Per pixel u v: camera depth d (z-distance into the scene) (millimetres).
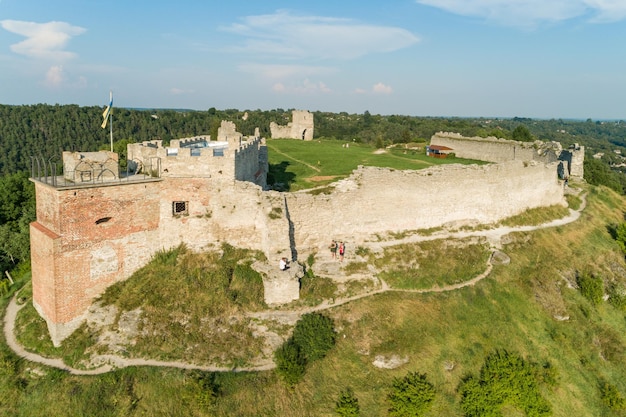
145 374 19297
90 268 21828
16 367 20438
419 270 26688
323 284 24156
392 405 19375
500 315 25281
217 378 19172
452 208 32000
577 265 31562
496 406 20297
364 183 28219
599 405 22609
